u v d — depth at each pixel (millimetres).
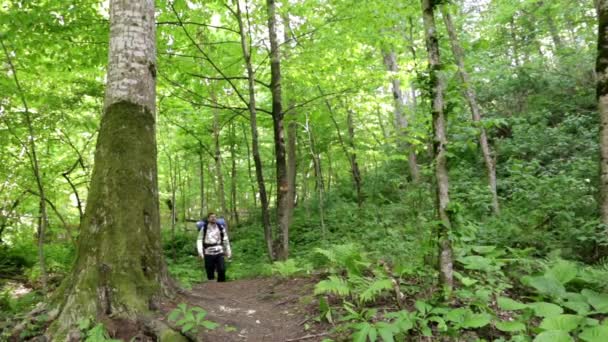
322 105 11305
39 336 3406
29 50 7059
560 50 13250
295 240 11930
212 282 7246
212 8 8828
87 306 3502
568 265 4215
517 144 10789
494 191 8445
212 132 15500
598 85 5738
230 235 15156
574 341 2836
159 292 3893
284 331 3906
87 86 8008
